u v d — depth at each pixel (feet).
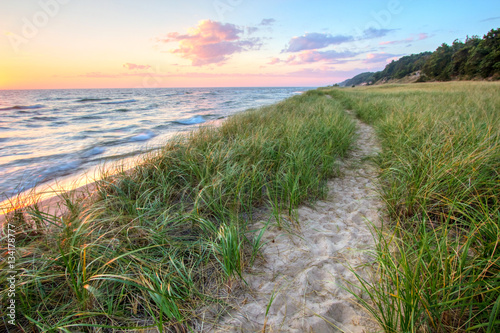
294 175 11.85
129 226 7.84
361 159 16.11
